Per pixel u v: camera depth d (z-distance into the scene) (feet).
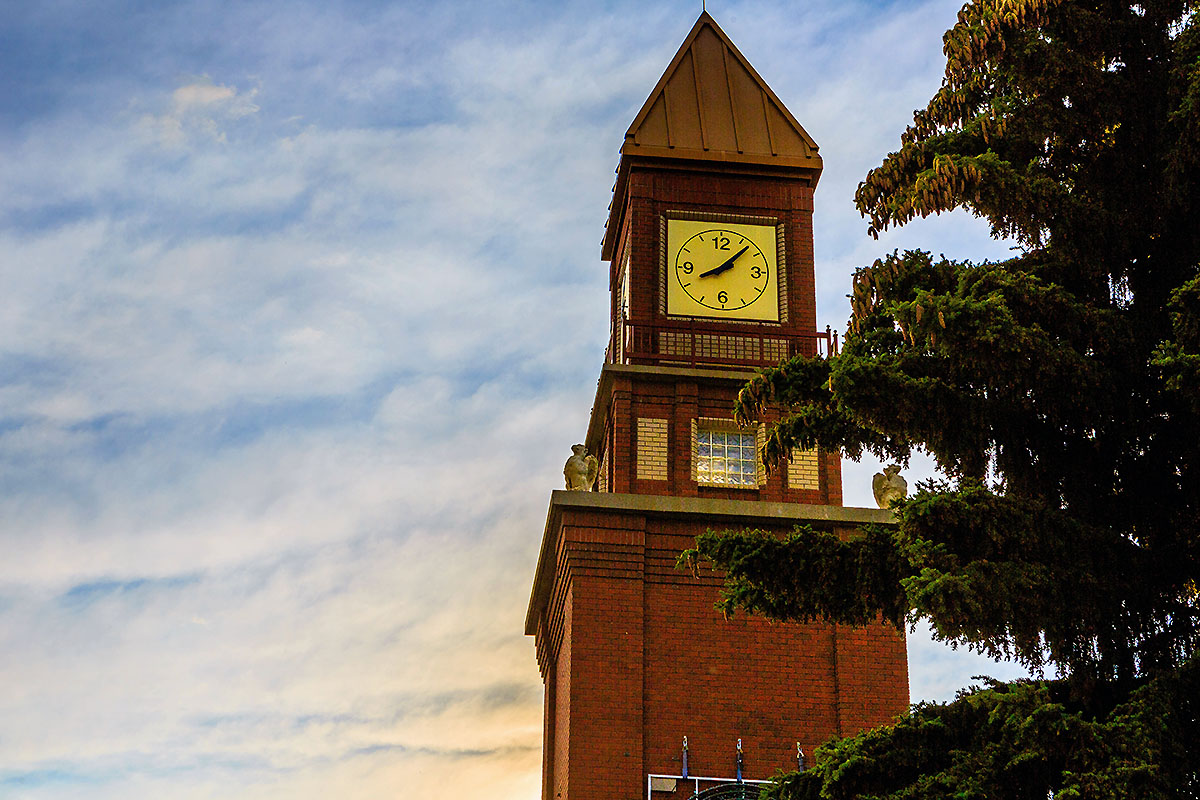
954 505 59.52
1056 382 61.11
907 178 67.56
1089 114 65.26
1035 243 65.82
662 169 126.52
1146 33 65.98
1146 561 60.64
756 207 126.31
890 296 66.03
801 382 68.28
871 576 63.72
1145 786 53.36
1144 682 58.80
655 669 110.11
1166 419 62.54
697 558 66.44
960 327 59.41
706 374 119.96
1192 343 58.90
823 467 119.03
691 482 117.80
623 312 129.08
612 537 112.57
